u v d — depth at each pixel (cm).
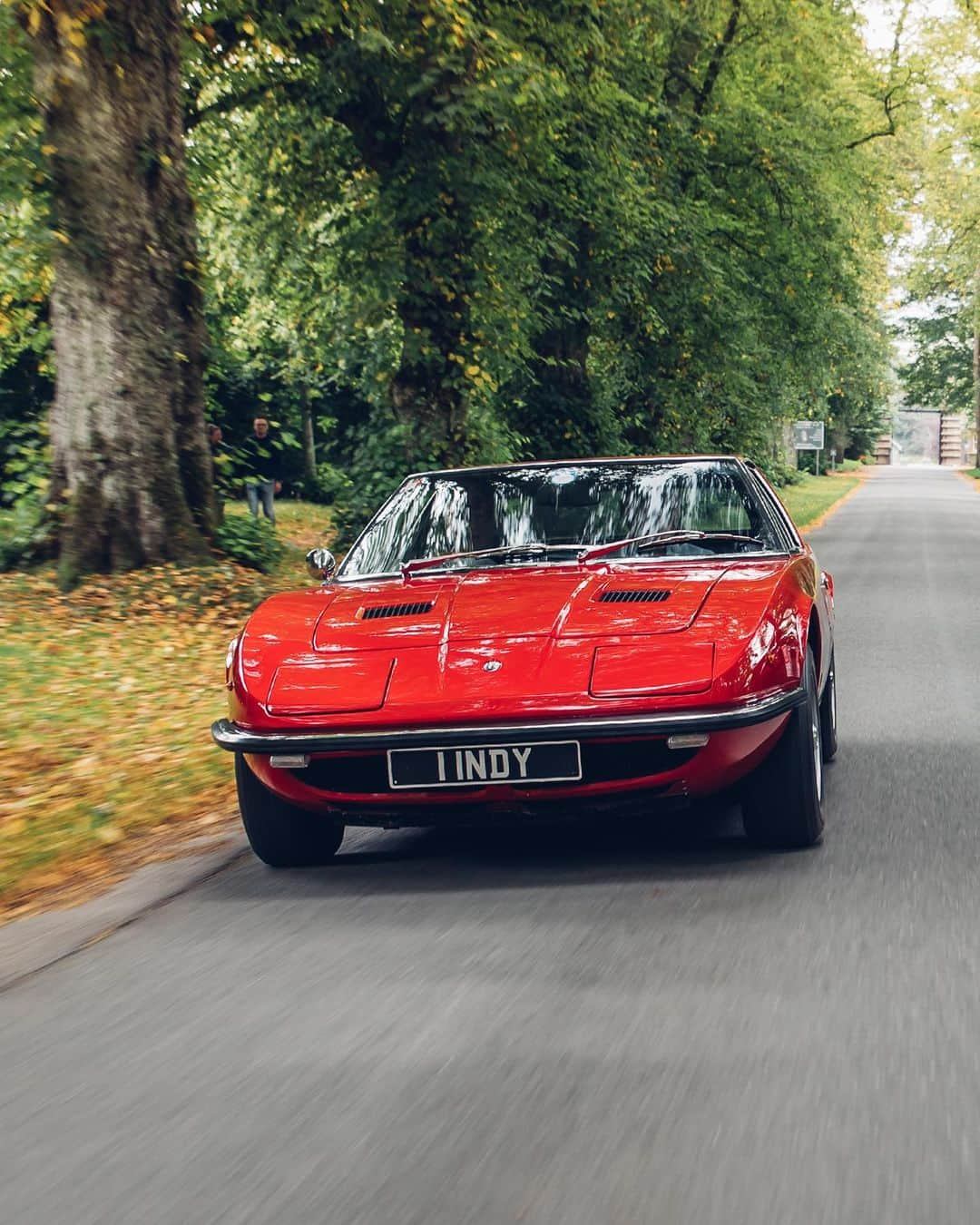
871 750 748
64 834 627
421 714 497
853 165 3125
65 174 1418
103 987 410
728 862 520
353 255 2133
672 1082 314
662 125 2592
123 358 1434
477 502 661
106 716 929
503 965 407
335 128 2080
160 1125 305
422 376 2152
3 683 1024
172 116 1472
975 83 3625
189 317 1500
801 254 2934
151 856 596
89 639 1223
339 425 3703
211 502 1525
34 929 485
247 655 541
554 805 502
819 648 583
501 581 587
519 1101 308
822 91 2981
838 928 428
